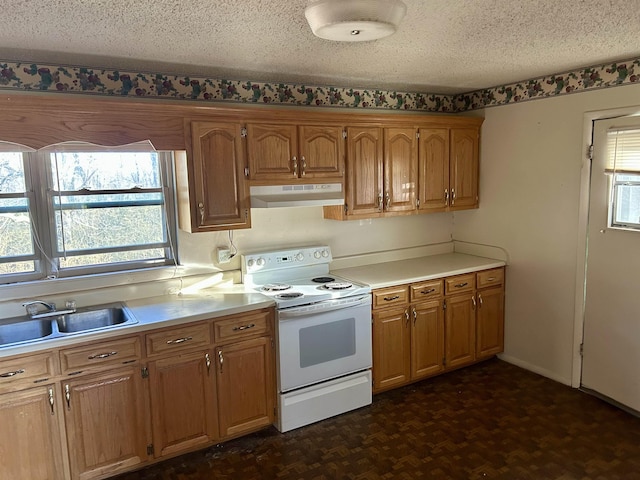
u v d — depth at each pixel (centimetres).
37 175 279
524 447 287
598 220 332
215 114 291
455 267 386
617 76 310
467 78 353
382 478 262
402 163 372
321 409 321
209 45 242
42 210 282
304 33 224
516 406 336
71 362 243
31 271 284
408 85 377
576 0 189
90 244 299
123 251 309
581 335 353
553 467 268
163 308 286
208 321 278
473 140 409
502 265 402
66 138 254
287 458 282
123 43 235
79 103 252
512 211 395
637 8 199
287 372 304
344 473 267
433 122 383
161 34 221
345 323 324
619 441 291
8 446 234
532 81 365
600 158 327
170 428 274
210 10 189
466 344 391
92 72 285
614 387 332
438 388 366
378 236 412
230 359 288
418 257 434
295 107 358
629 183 312
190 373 276
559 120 350
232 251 340
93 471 255
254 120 305
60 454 246
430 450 287
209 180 295
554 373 375
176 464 279
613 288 327
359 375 336
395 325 351
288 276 358
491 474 263
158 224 319
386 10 171
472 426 312
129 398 261
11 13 187
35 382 236
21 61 266
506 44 254
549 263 370
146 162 311
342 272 380
